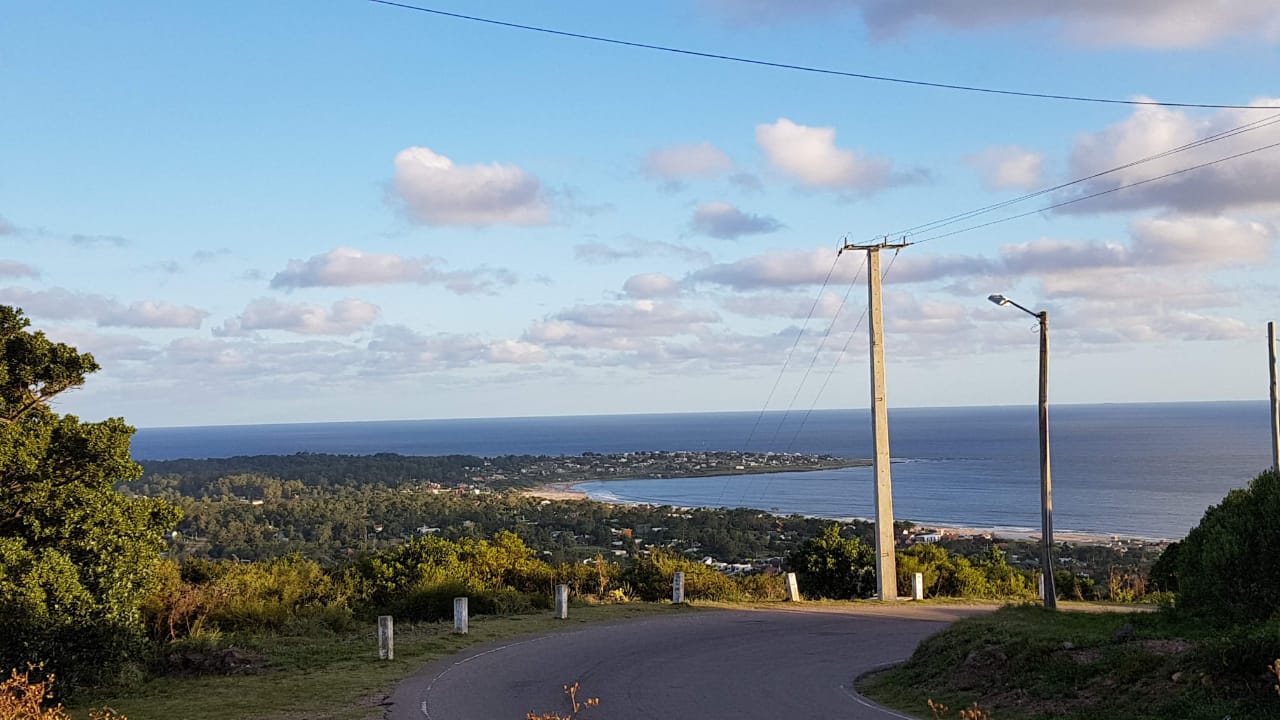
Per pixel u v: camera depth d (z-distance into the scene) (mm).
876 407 28828
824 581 31562
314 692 14312
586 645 19109
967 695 13438
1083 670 12828
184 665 16234
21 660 13492
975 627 16469
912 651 18453
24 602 13688
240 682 15188
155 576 16391
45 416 16812
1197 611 15070
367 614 23984
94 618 14539
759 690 14445
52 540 14938
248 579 23219
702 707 13141
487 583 28266
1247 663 10852
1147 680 11812
